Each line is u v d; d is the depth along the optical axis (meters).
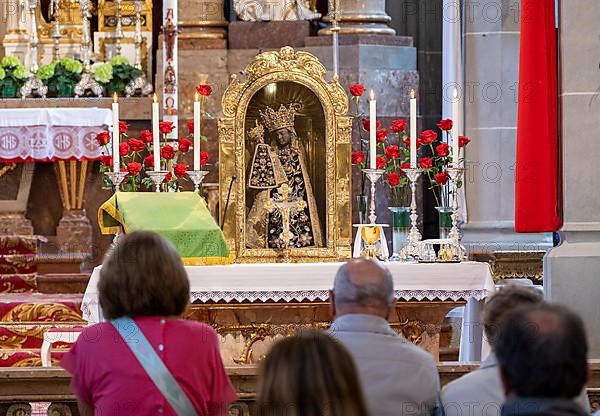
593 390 6.84
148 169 10.15
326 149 10.00
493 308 5.16
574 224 9.27
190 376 5.09
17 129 13.94
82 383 5.16
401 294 8.89
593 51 9.24
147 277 5.08
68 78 14.98
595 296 9.24
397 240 9.79
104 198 14.74
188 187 13.88
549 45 9.38
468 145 14.14
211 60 14.71
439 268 8.90
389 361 5.09
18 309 12.95
